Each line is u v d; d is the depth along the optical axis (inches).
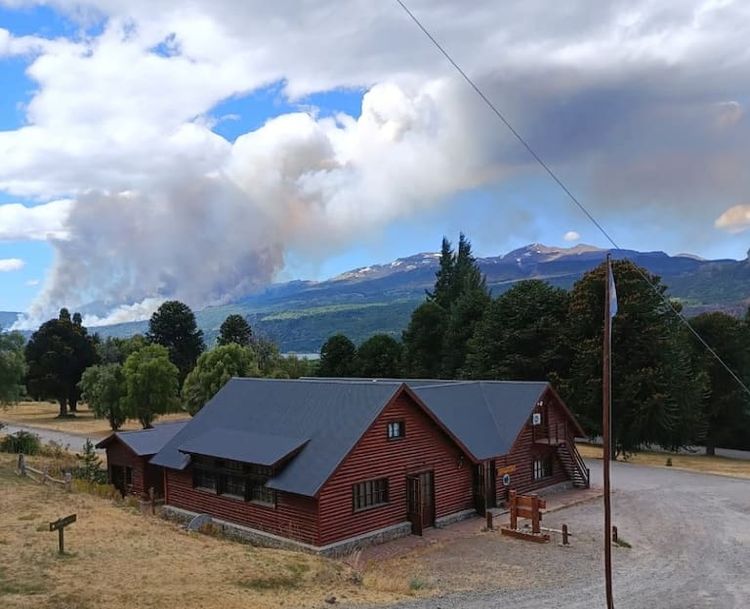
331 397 1232.8
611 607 628.7
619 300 2080.5
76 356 3873.0
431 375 3154.5
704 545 1082.7
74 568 701.3
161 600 619.5
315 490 1006.4
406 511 1174.3
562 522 1245.7
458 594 778.8
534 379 2437.3
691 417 2154.3
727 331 2613.2
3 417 3752.5
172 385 2834.6
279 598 669.9
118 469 1552.7
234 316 3905.0
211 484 1250.0
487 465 1362.0
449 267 4242.1
